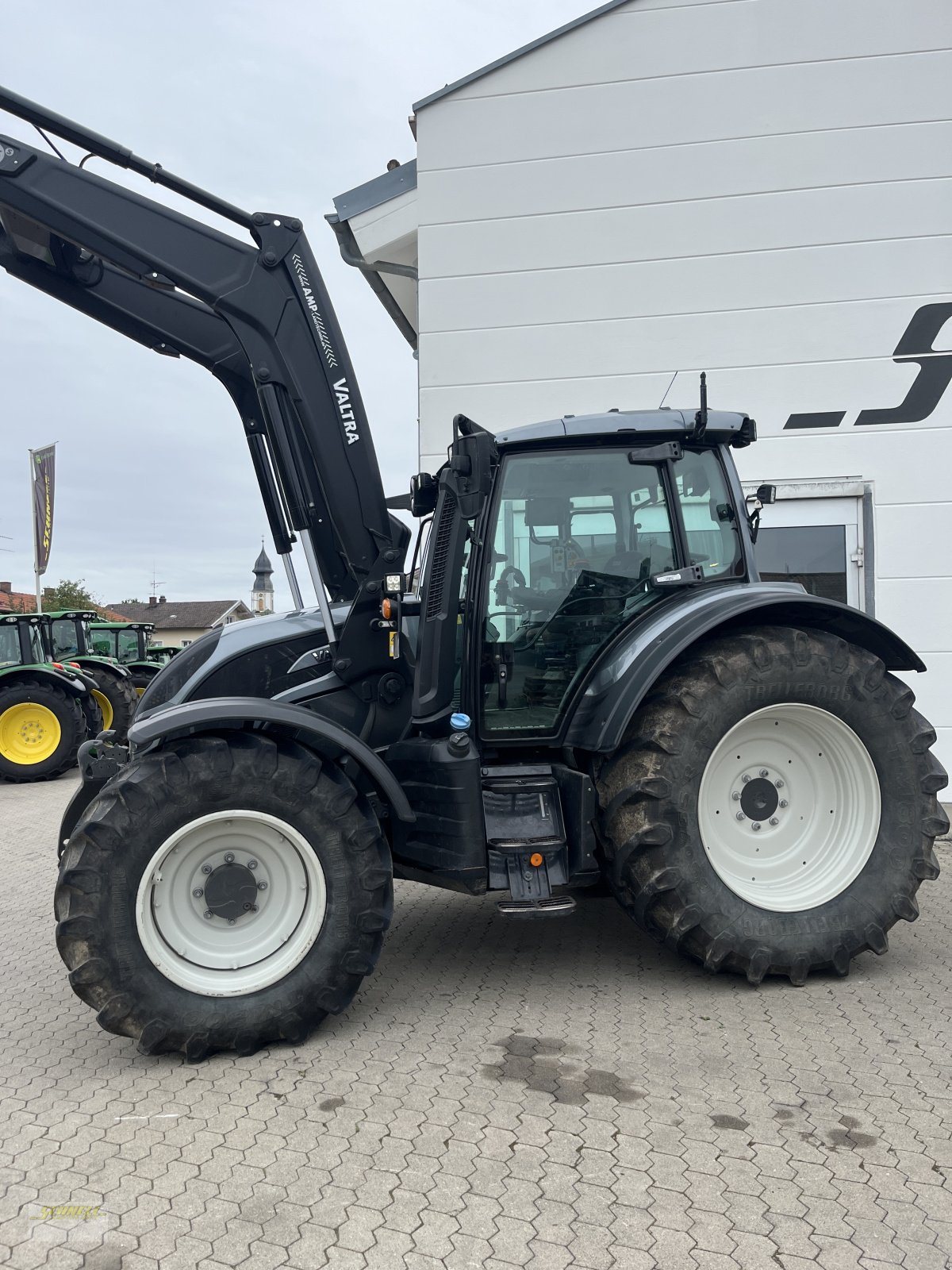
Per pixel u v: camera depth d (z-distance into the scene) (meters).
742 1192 2.28
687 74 7.18
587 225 7.31
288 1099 2.83
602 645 3.85
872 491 7.10
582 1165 2.41
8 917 5.08
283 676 3.93
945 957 3.99
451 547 3.71
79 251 3.98
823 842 3.83
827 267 7.10
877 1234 2.11
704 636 3.77
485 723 3.79
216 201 3.73
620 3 7.20
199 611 64.38
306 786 3.23
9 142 3.65
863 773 3.80
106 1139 2.62
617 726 3.51
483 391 7.45
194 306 3.98
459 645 3.83
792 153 7.10
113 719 12.99
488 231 7.41
